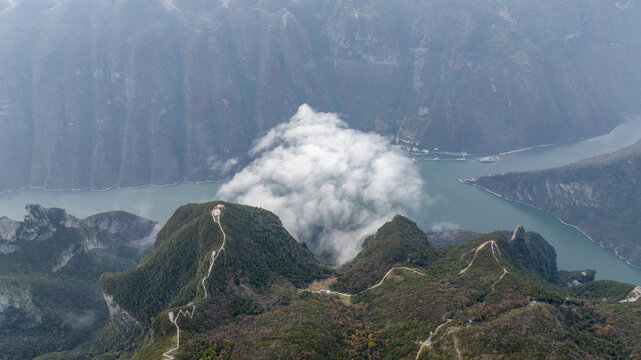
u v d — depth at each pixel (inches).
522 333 4766.2
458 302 5733.3
